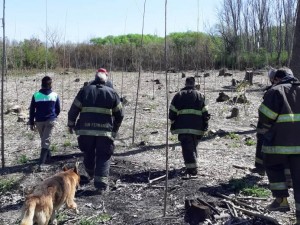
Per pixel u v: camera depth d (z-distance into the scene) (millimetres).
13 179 5461
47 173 5750
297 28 6918
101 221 4176
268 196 4598
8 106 11062
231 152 6594
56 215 4281
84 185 5145
